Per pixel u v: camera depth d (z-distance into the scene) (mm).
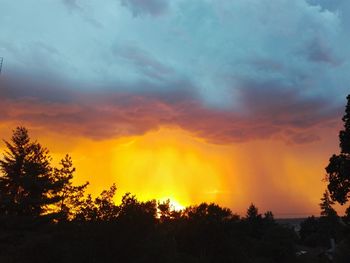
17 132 50156
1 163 49031
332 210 144250
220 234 58062
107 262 26359
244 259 61594
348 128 38812
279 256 89688
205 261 51031
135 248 26703
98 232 26375
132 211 27500
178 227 58469
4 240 41156
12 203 45812
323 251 109750
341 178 38781
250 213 141000
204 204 64500
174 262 32000
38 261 26531
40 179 47469
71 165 50094
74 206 47531
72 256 26141
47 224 44719
